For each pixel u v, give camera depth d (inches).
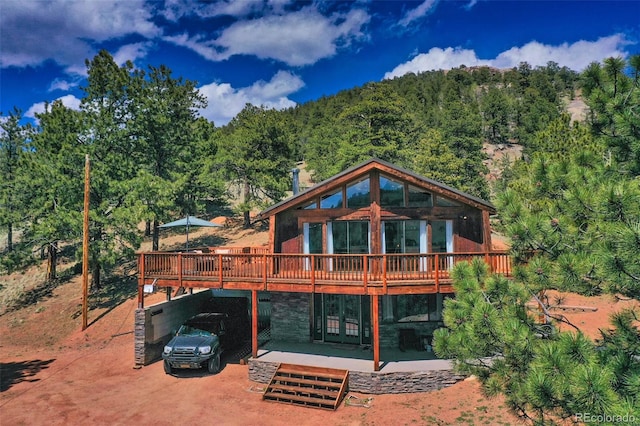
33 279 1286.9
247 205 1515.7
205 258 683.4
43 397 585.9
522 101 4557.1
